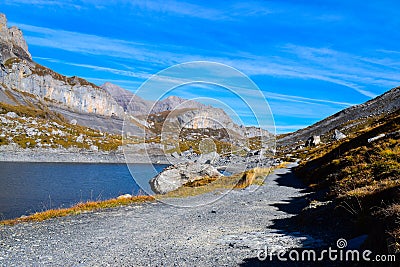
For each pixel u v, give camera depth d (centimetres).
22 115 18550
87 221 1686
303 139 14725
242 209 1922
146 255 1026
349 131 11719
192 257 972
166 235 1318
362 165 2270
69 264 966
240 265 868
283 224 1459
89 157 13288
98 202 2281
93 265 951
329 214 1322
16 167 8562
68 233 1412
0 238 1331
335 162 3028
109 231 1433
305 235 1132
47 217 1853
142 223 1597
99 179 6044
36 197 3766
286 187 2970
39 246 1188
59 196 3866
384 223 846
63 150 14288
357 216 1148
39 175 6712
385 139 2748
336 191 1797
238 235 1226
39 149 13788
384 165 1864
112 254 1058
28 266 958
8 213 2844
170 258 977
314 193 2422
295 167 4947
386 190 1184
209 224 1523
